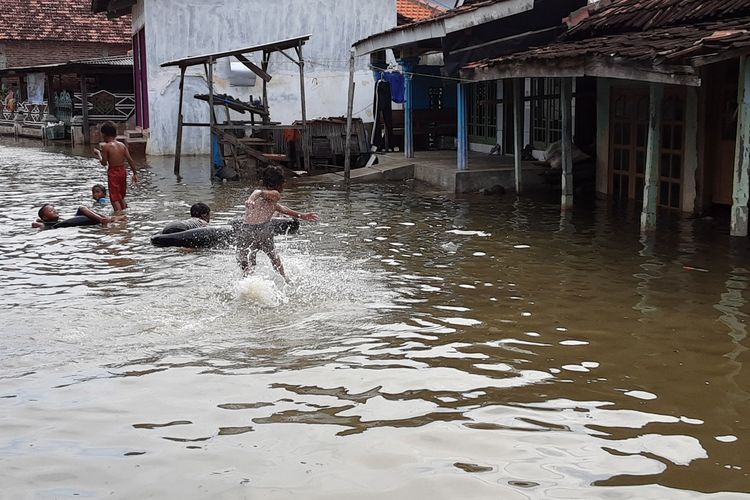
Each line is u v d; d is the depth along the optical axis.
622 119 13.98
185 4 24.47
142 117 27.27
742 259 9.18
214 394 5.43
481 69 13.55
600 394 5.38
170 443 4.70
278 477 4.29
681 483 4.20
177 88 24.81
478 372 5.80
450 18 14.64
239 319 7.12
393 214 12.94
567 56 10.74
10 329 6.85
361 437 4.77
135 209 13.84
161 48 24.55
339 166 20.55
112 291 8.12
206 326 6.92
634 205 13.25
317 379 5.69
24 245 10.61
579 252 9.73
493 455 4.52
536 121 17.86
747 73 9.46
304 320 7.07
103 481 4.25
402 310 7.36
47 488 4.18
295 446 4.65
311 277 8.62
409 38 16.09
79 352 6.29
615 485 4.18
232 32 24.84
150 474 4.33
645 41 10.36
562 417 5.02
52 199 15.17
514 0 14.02
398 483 4.21
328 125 20.67
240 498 4.07
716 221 11.53
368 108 25.97
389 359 6.08
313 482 4.23
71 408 5.20
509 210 13.11
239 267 9.12
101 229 11.84
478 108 20.92
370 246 10.30
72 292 8.09
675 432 4.80
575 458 4.48
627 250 9.79
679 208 12.43
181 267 9.21
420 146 22.38
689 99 11.95
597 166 14.83
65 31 40.16
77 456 4.54
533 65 11.88
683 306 7.37
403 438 4.75
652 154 10.74
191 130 25.09
